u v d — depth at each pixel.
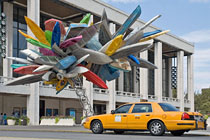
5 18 34.00
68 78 17.19
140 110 15.55
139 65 19.48
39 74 17.23
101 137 13.63
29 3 34.94
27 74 17.69
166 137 13.80
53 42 15.87
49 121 33.03
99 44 17.17
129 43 17.45
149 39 18.28
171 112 14.77
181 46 61.38
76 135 15.10
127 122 15.63
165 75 69.62
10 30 37.88
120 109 16.14
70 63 16.06
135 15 17.03
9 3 37.97
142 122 15.21
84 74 16.78
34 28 16.78
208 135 15.89
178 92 60.88
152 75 65.50
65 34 16.86
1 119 33.81
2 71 36.44
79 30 16.78
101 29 16.94
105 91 45.47
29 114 33.72
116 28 48.81
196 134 16.45
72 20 45.31
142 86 52.41
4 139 11.21
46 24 16.59
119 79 54.38
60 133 16.95
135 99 50.91
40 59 15.77
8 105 36.97
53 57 16.27
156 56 55.38
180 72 61.34
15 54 38.62
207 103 86.62
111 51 16.48
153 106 15.30
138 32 17.48
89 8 41.47
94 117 16.64
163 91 68.62
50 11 42.34
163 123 14.79
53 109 42.66
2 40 33.44
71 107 45.59
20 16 39.97
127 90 57.09
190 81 65.25
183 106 60.47
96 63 16.86
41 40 16.94
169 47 60.03
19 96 37.47
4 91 31.55
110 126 16.12
